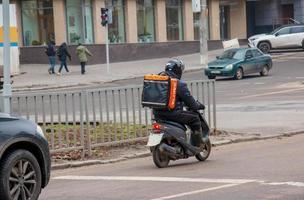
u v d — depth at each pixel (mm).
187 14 60844
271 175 11141
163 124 12703
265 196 9359
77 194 10227
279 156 13516
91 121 15297
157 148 12672
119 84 39781
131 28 56062
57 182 11594
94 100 14703
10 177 8758
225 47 54719
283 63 48250
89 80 41719
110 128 15117
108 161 13898
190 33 61188
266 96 28672
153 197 9641
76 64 52344
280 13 69875
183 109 12891
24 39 53719
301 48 56438
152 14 58250
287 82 35719
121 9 55719
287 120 20141
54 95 14016
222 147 15742
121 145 15469
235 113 22547
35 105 13859
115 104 15273
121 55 55031
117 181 11352
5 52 14727
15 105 13719
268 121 20062
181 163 13328
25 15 53625
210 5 63531
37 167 9180
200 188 10227
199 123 13117
